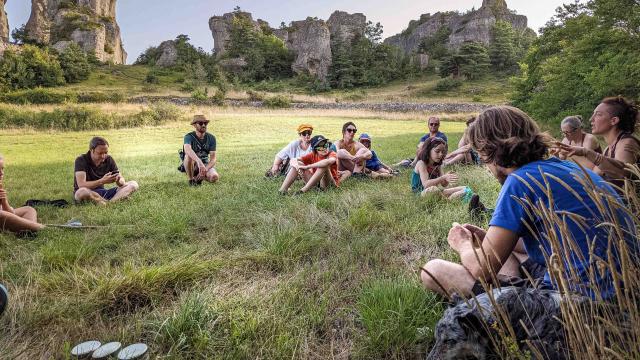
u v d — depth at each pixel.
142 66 111.25
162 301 2.91
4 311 2.57
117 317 2.68
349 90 91.12
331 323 2.63
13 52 80.88
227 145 17.62
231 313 2.62
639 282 1.48
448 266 2.45
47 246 3.80
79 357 2.20
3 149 17.17
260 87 89.25
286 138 21.30
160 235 4.23
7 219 4.23
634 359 1.42
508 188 2.03
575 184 1.90
